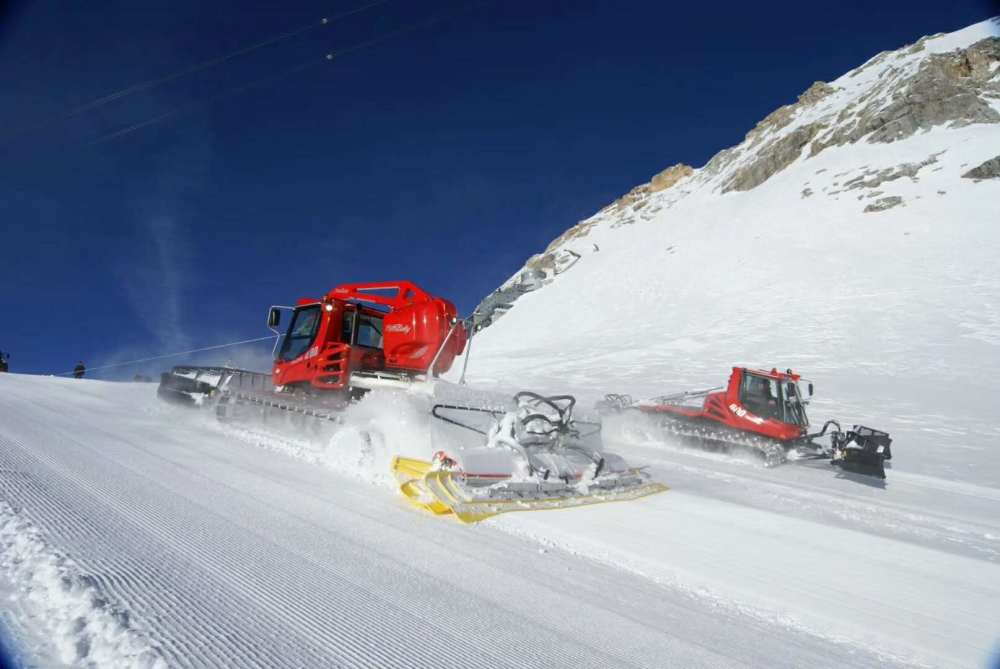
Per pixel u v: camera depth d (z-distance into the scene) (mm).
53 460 5184
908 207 60094
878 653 2996
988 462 12695
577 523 4898
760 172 94938
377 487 5691
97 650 2158
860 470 9977
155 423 8992
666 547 4402
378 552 3730
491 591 3293
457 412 6602
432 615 2881
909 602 3662
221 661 2213
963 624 3377
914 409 18609
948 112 77375
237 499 4645
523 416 6949
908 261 47344
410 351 8625
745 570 4020
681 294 58688
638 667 2584
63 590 2574
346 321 9219
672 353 34531
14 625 2252
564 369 32375
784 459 10977
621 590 3559
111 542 3273
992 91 78938
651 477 7750
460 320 8906
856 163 77000
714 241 72812
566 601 3271
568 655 2621
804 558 4391
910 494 8828
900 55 105500
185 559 3189
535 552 4125
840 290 44469
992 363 24750
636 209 122250
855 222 61562
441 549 3947
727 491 7707
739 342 35094
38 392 11586
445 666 2404
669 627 3070
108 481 4688
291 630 2553
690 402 14219
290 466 6398
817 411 18609
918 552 4805
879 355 27938
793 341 33281
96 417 8844
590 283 75500
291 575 3160
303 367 9336
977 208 54625
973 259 44219
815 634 3189
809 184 77625
